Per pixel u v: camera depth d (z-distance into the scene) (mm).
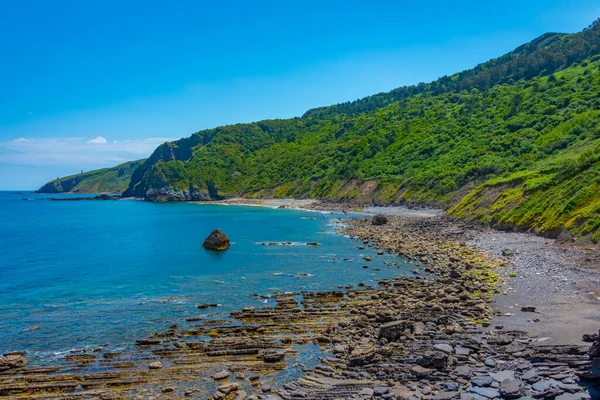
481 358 20406
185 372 22094
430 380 18906
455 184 104312
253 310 31625
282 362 22781
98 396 19906
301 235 73188
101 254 58125
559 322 24484
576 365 18094
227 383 20453
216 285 40000
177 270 46938
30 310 33438
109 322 30266
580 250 41625
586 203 49594
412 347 22547
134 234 80062
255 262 50375
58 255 57781
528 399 16188
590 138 85312
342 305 32156
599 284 31391
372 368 20859
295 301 34000
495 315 26859
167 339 26672
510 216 61906
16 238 76125
